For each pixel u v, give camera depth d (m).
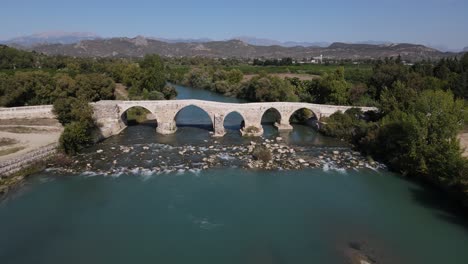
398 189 45.12
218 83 129.88
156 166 51.56
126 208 39.19
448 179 42.28
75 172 48.59
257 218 37.34
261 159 55.06
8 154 48.72
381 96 73.50
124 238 33.53
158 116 70.88
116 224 35.94
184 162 53.47
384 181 47.72
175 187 44.78
